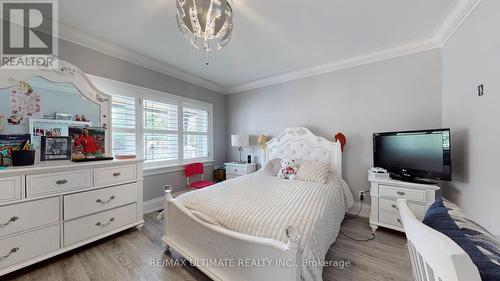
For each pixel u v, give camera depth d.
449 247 0.43
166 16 1.92
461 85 1.91
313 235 1.22
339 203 2.30
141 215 2.40
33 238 1.63
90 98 2.30
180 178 3.44
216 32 1.59
